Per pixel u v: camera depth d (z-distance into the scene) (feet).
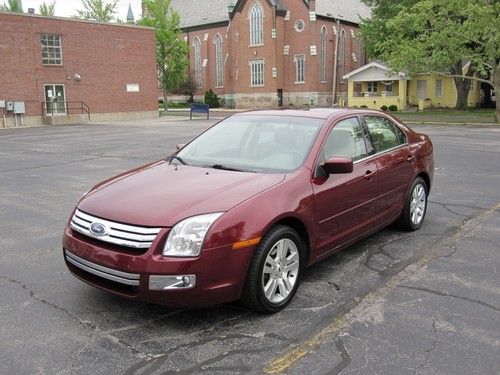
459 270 17.24
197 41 225.97
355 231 17.46
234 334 12.94
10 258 18.89
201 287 12.55
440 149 51.19
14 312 14.25
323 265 17.83
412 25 91.20
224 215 12.94
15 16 101.35
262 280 13.53
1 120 100.58
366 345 12.34
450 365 11.43
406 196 20.84
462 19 94.12
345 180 16.60
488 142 58.23
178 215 12.75
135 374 11.17
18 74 102.89
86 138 71.26
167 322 13.62
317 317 13.88
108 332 13.08
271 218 13.61
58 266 17.98
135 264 12.42
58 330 13.20
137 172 16.40
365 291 15.60
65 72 110.32
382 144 19.75
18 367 11.46
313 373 11.16
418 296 15.17
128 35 120.98
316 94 187.32
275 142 16.88
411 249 19.47
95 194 14.70
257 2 188.55
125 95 121.80
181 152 18.08
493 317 13.76
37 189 32.53
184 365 11.51
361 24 177.17
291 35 189.57
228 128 18.51
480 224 22.90
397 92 157.17
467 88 142.20
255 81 193.98
